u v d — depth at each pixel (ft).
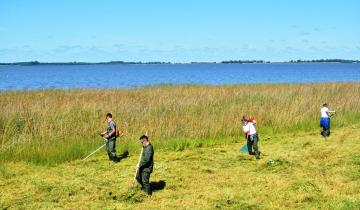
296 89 110.63
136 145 55.21
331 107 81.46
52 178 41.93
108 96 96.17
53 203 34.58
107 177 42.37
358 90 109.19
